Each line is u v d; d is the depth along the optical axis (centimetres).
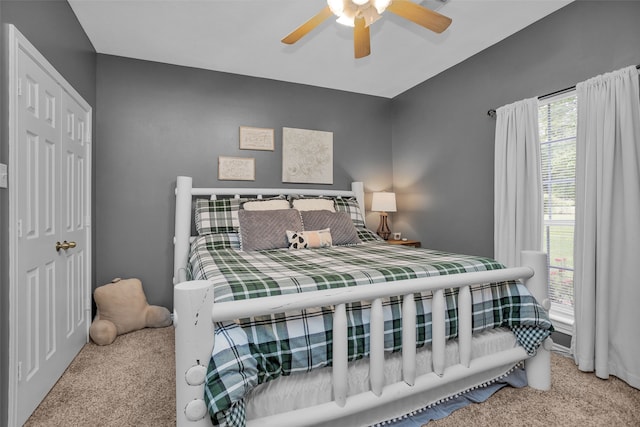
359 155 378
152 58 288
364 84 354
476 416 148
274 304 106
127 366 205
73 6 215
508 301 158
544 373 168
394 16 234
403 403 139
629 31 186
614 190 187
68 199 208
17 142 145
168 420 152
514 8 222
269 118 335
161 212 294
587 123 199
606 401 161
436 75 331
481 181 285
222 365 96
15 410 140
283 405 114
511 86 256
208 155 310
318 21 166
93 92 265
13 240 140
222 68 310
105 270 275
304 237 249
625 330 181
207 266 170
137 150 287
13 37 141
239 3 215
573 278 207
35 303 161
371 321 123
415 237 359
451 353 147
